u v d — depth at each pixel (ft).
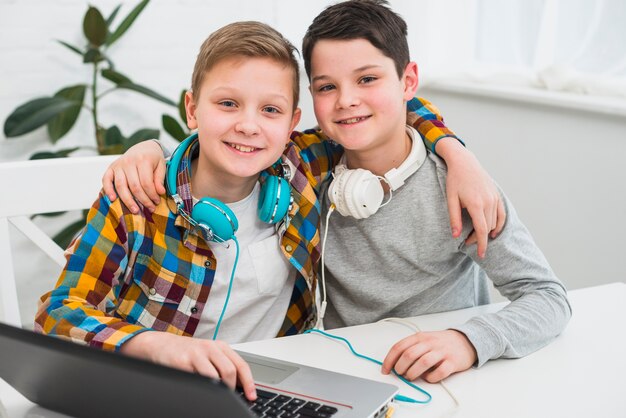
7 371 2.78
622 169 6.90
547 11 8.25
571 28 8.07
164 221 3.82
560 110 7.48
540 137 7.79
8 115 9.08
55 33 9.26
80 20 9.37
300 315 4.39
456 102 8.91
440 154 4.01
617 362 3.36
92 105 9.61
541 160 7.84
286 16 11.02
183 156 3.89
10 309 4.46
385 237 4.13
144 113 10.08
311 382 3.02
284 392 2.92
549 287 3.81
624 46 7.50
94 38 8.70
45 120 8.49
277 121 3.73
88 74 9.54
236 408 2.19
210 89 3.66
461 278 4.35
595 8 7.74
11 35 9.04
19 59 9.14
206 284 3.92
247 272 4.01
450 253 4.12
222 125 3.65
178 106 8.93
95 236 3.63
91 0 9.41
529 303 3.67
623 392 3.08
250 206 4.06
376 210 3.88
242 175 3.71
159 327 3.93
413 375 3.19
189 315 3.94
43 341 2.41
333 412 2.74
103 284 3.61
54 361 2.48
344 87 3.82
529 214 8.14
